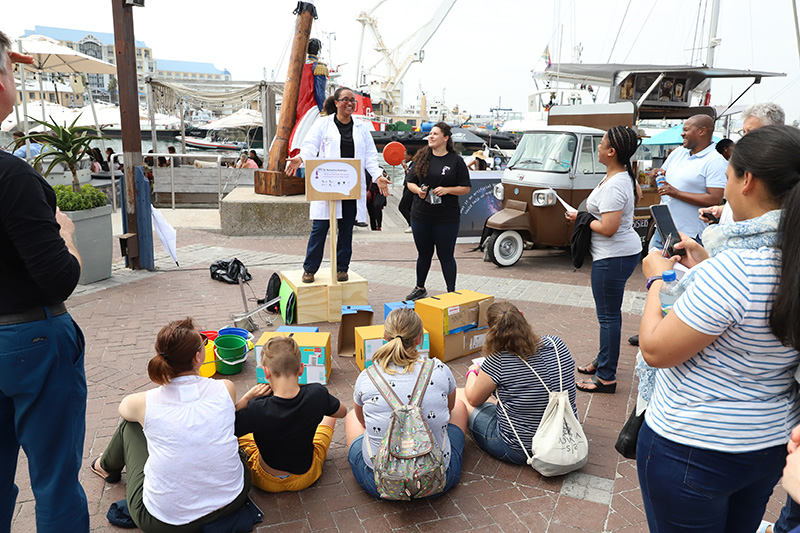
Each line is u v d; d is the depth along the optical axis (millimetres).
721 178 4566
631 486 3188
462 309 4844
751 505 1797
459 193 5852
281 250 9344
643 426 1794
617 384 4523
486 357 3352
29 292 1908
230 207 10406
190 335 2518
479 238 10703
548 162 8516
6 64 1867
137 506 2555
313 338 4367
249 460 3074
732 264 1504
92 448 3434
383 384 2861
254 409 2801
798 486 1256
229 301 6398
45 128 16812
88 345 5043
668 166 5047
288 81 11133
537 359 3232
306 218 10641
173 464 2451
